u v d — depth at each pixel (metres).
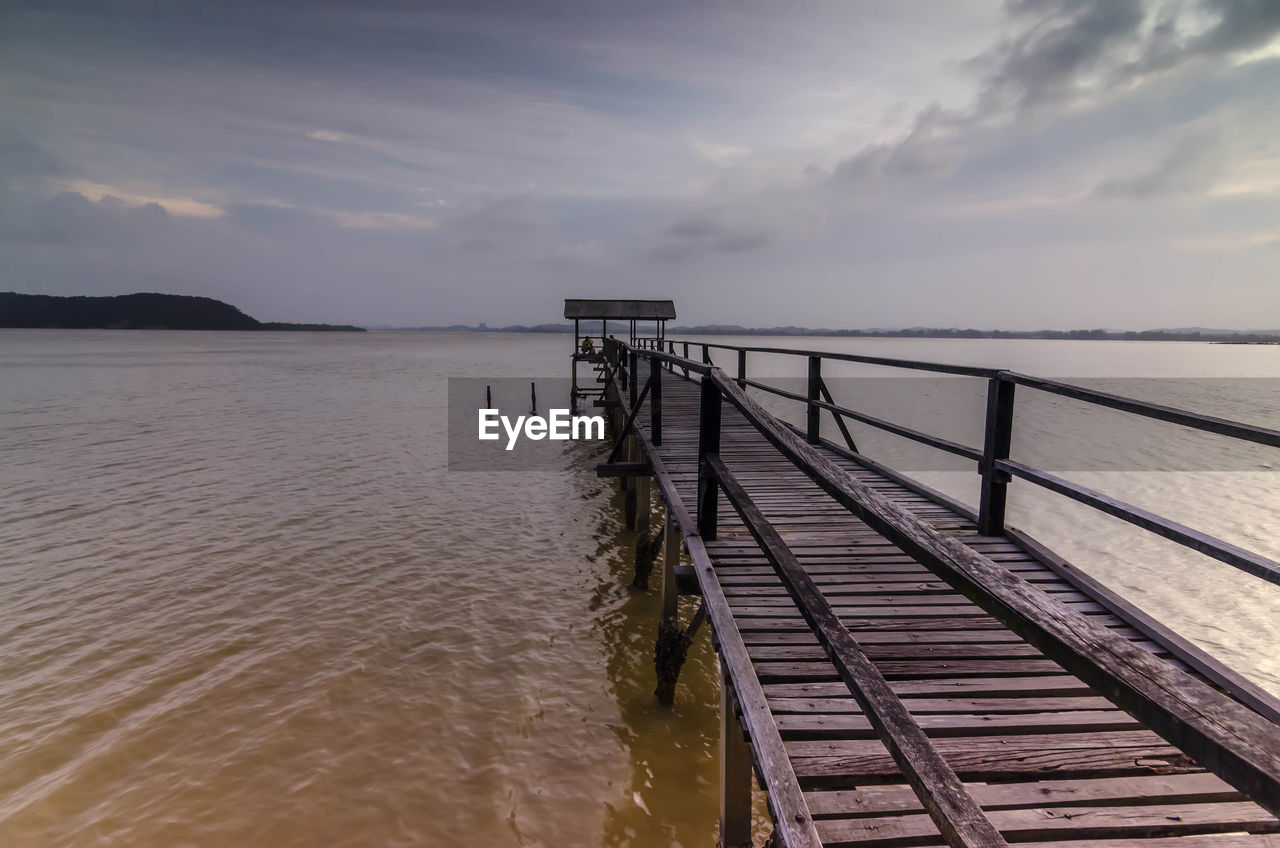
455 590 9.14
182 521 11.89
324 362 69.69
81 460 16.97
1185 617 8.12
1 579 9.13
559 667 7.23
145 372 49.75
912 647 3.30
